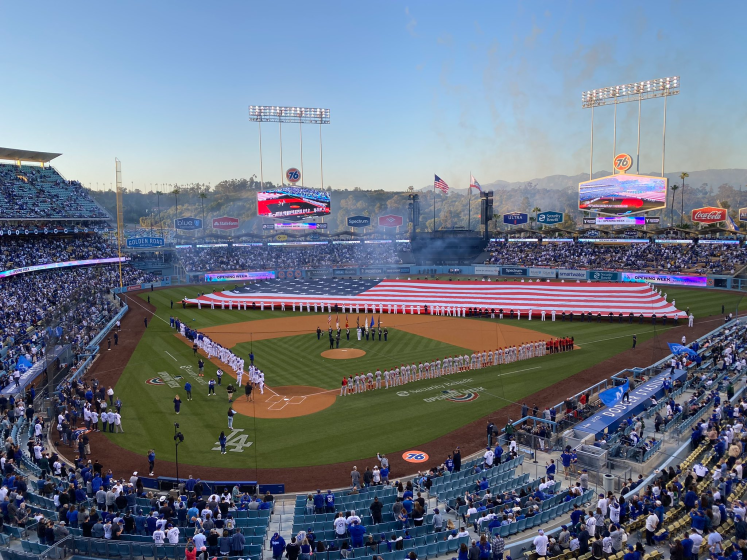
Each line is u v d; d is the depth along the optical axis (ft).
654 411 109.29
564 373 143.64
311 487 85.97
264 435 106.11
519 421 107.76
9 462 83.30
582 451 89.25
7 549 60.29
